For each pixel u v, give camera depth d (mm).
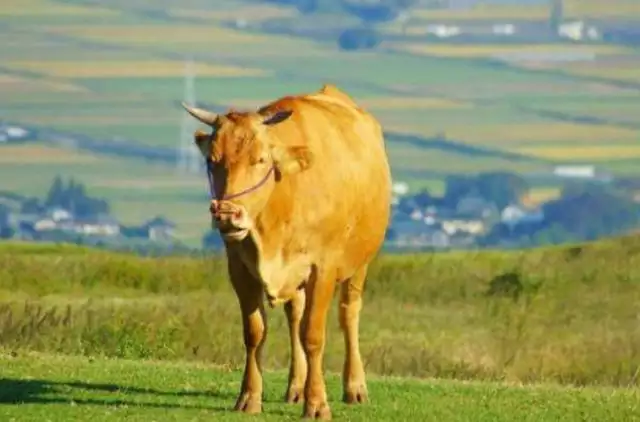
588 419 27688
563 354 39938
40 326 37625
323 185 26250
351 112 28547
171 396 28078
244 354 36594
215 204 24688
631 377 37375
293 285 26250
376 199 27938
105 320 38469
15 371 30359
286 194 25672
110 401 27219
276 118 25375
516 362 38812
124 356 35750
